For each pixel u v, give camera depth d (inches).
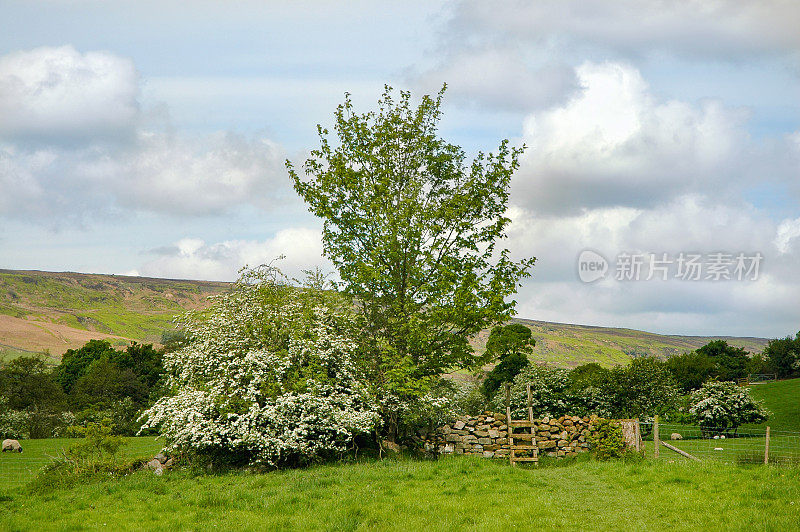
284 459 871.1
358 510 563.8
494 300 969.5
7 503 659.4
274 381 877.8
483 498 603.8
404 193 1016.9
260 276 981.2
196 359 907.4
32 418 2081.7
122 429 2124.8
